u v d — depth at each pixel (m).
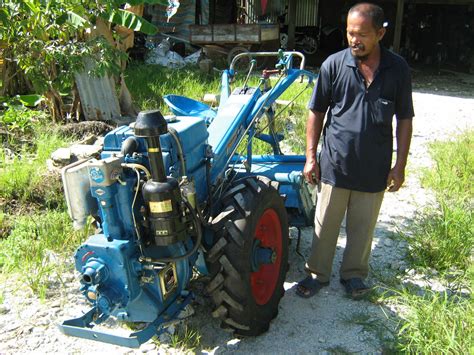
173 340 3.14
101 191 2.54
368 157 3.28
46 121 6.88
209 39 14.21
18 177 5.02
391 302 3.56
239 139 3.74
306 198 4.05
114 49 6.91
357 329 3.30
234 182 3.33
